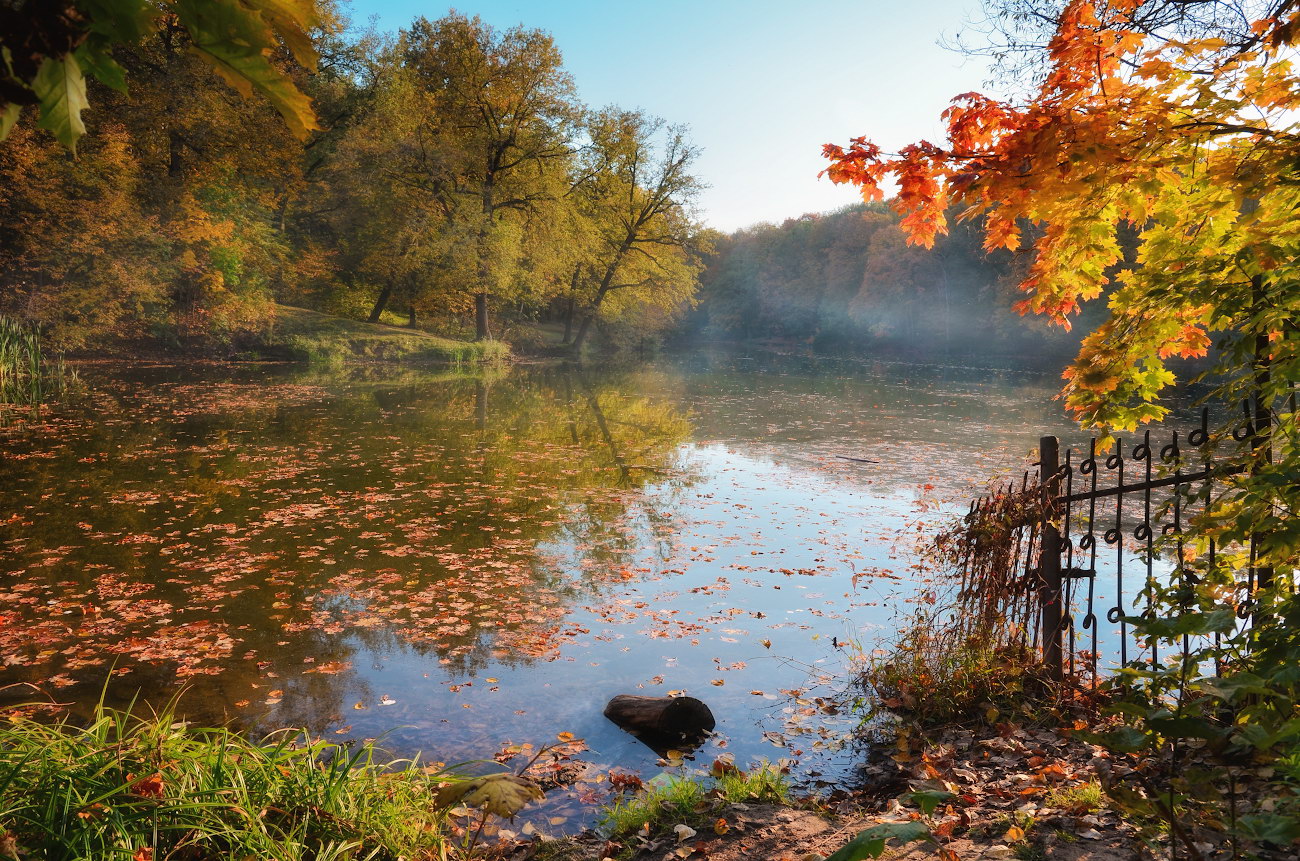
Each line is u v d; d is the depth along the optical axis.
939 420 21.14
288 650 6.34
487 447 16.08
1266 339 3.73
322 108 42.44
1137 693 2.30
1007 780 3.92
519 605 7.41
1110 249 4.13
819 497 12.11
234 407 20.69
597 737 5.04
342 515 10.46
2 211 27.03
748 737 5.00
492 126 38.78
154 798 2.92
